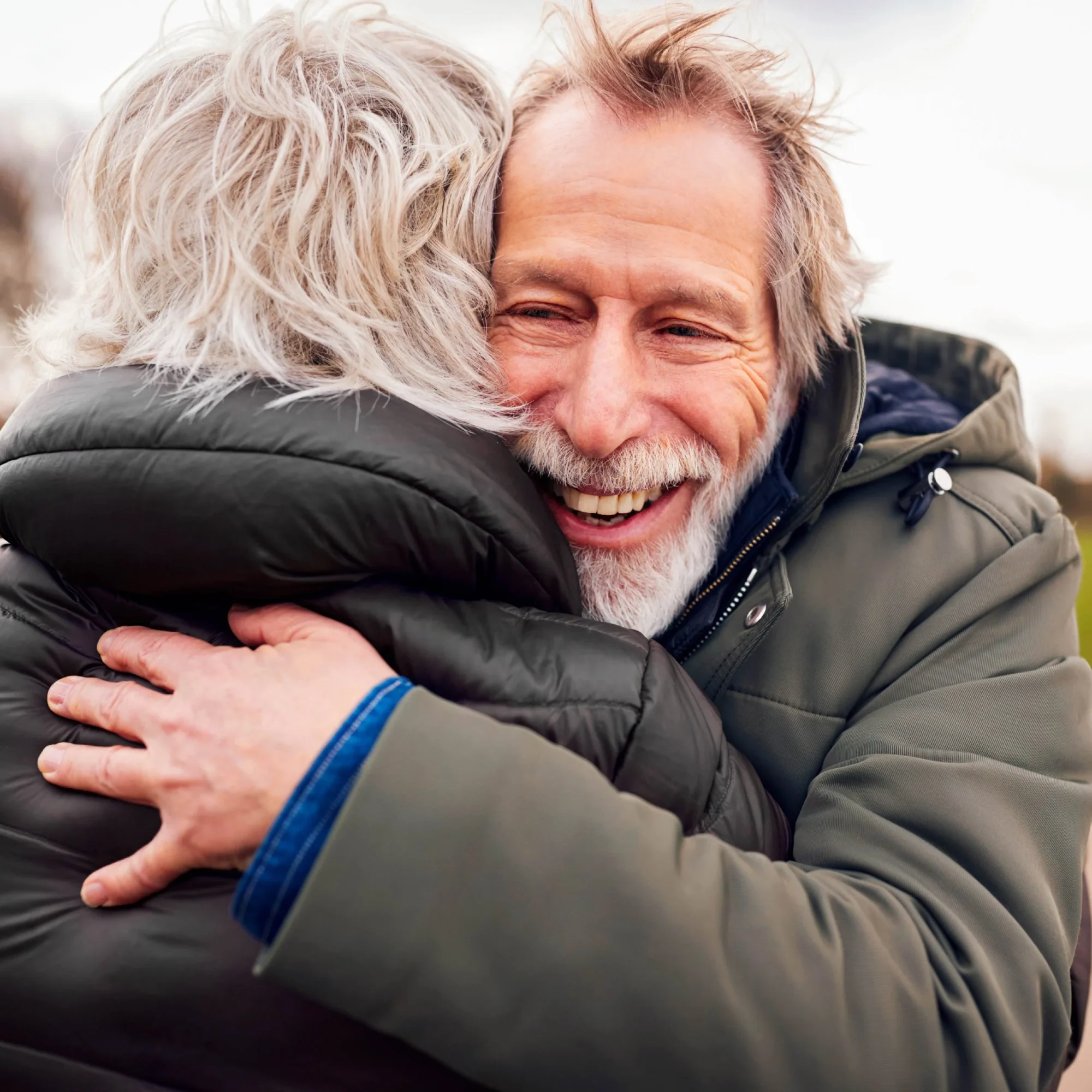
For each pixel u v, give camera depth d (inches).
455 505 31.0
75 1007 29.9
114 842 31.2
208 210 35.3
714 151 40.2
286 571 30.5
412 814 25.3
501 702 31.0
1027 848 33.5
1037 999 30.6
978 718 37.1
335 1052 29.2
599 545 45.6
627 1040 25.3
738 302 41.7
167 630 33.7
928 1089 28.2
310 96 36.3
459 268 39.7
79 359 37.8
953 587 42.3
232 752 28.8
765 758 42.2
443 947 24.9
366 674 30.2
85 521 29.9
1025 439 50.9
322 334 34.5
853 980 28.1
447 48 41.8
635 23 40.9
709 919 26.6
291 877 25.7
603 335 40.4
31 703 33.1
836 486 45.0
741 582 45.3
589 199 39.2
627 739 31.2
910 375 57.6
